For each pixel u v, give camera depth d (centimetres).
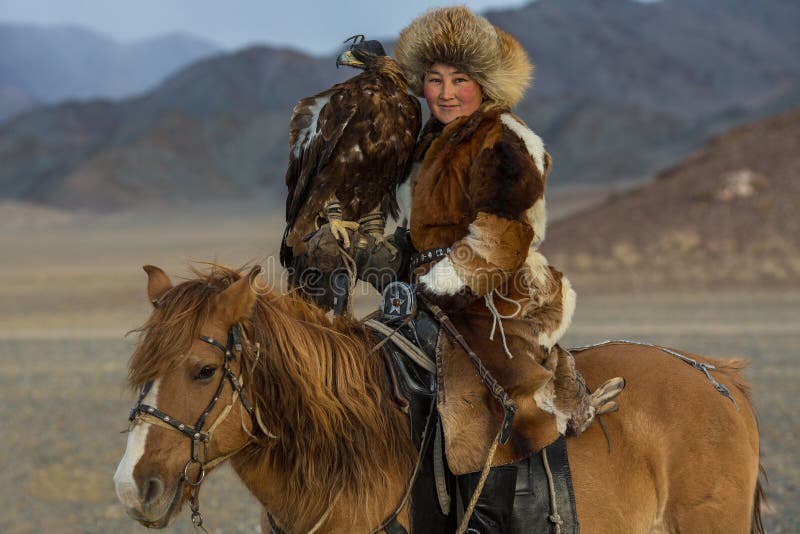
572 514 466
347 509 447
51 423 1664
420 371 483
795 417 1553
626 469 491
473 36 510
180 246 8844
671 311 3159
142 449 404
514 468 461
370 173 524
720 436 505
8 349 2675
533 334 478
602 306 3347
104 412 1755
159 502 402
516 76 523
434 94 529
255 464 450
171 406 409
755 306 3256
